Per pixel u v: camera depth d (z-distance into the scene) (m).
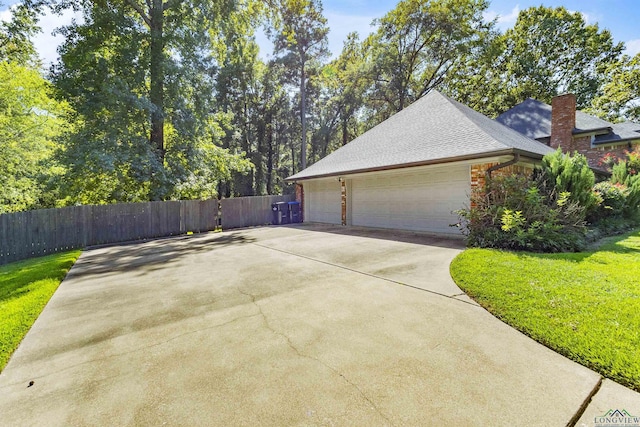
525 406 1.85
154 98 13.19
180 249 8.80
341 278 4.82
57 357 2.69
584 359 2.30
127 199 13.79
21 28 12.66
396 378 2.18
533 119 17.39
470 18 22.47
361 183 12.00
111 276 5.78
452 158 7.47
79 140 12.10
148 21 13.54
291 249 7.75
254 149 29.98
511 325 2.96
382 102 26.84
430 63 24.64
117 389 2.18
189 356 2.61
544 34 25.61
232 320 3.35
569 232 6.23
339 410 1.87
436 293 3.94
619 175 10.75
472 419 1.76
